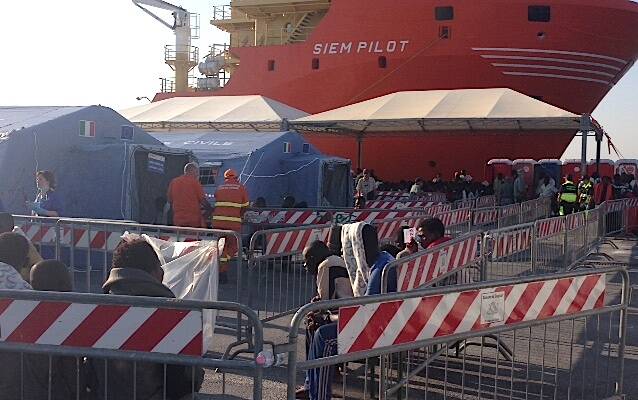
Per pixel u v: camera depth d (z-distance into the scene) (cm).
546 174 2698
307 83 2952
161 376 389
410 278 593
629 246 1739
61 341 357
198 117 2384
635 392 616
